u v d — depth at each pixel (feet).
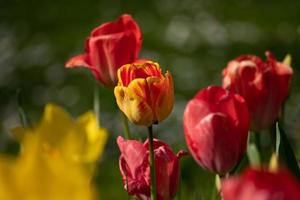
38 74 12.74
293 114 9.16
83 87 11.96
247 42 13.51
